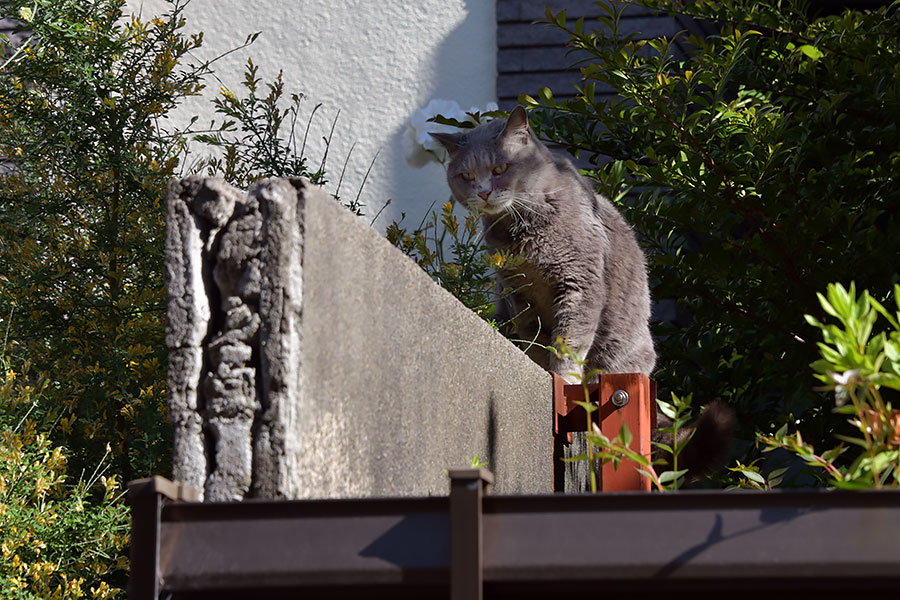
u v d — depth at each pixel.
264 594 1.57
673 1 7.39
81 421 4.30
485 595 1.53
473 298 5.23
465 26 8.42
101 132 4.90
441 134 6.53
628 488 3.84
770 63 6.73
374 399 2.09
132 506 1.51
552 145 7.44
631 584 1.47
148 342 4.61
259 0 8.56
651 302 7.11
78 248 4.80
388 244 2.21
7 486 3.67
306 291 1.75
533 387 3.72
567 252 5.97
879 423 1.73
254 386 1.73
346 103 8.42
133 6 8.40
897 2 6.30
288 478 1.70
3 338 4.55
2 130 4.95
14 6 4.69
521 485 3.44
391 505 1.51
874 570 1.37
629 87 6.08
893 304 5.53
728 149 6.22
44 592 3.52
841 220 5.71
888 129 5.89
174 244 1.78
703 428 4.88
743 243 6.07
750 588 1.46
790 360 5.94
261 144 5.70
